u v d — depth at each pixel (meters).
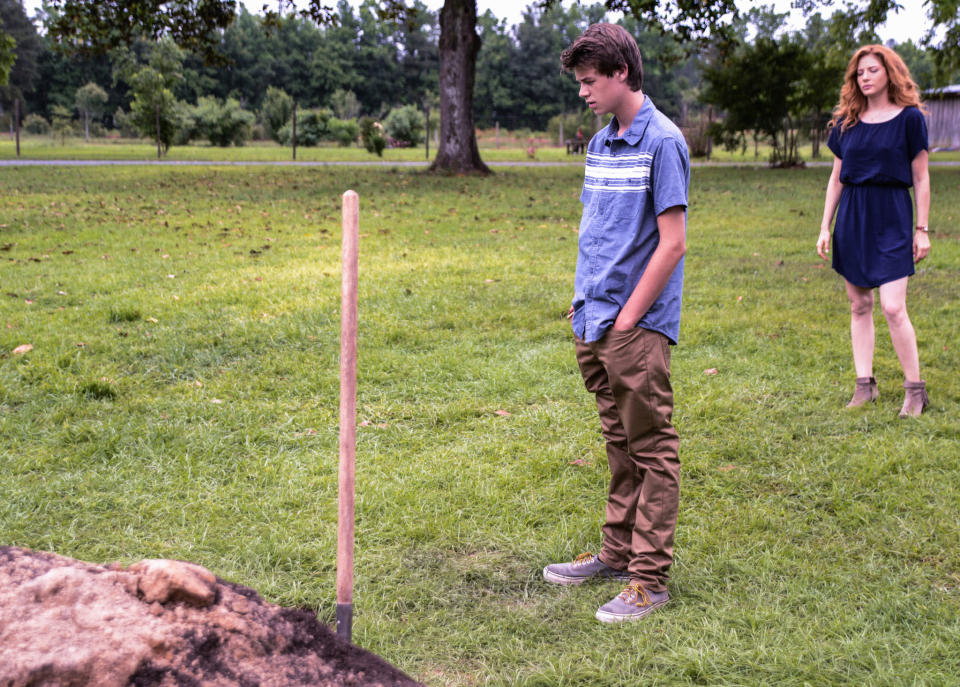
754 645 2.61
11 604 1.48
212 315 6.63
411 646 2.64
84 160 29.94
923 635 2.66
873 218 4.60
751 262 9.14
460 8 22.77
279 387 5.10
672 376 5.37
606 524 3.07
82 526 3.41
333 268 8.60
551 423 4.59
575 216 13.44
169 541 3.30
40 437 4.31
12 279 7.93
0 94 94.44
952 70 23.92
